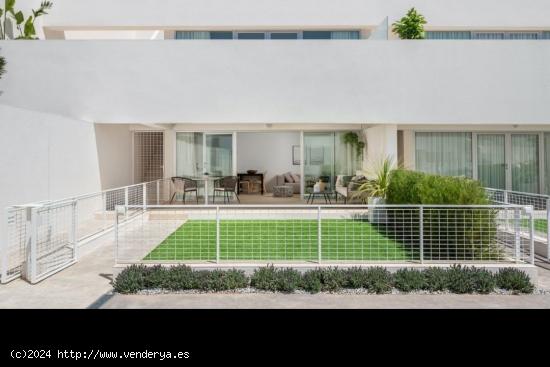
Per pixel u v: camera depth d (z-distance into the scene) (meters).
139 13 15.57
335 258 7.83
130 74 12.44
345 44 12.43
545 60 12.45
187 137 15.78
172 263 7.01
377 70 12.43
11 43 12.31
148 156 16.77
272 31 16.23
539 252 8.64
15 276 6.96
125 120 12.44
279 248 8.82
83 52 12.38
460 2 15.61
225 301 5.93
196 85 12.45
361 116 12.45
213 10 15.61
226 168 15.80
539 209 13.21
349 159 15.85
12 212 7.32
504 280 6.33
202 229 11.13
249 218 11.19
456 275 6.35
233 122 12.54
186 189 15.10
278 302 5.89
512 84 12.44
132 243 9.66
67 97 12.38
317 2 15.59
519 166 14.66
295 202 15.57
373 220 11.03
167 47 12.45
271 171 22.12
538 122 12.47
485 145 14.62
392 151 12.67
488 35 16.20
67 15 15.47
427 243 7.60
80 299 6.01
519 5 15.68
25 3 14.14
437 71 12.43
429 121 12.45
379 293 6.23
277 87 12.45
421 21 12.95
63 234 8.74
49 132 9.92
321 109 12.46
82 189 11.69
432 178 8.27
